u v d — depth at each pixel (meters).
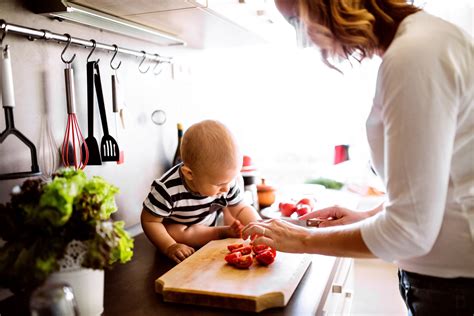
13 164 0.94
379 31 0.72
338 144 2.07
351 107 1.99
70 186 0.68
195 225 1.26
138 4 1.04
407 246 0.64
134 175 1.39
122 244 0.75
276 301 0.80
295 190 1.89
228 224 1.36
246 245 1.08
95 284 0.76
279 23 1.55
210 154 1.09
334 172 2.06
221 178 1.12
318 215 1.11
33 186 0.71
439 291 0.74
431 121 0.59
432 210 0.61
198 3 1.04
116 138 1.30
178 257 1.08
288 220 1.35
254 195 1.64
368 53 0.75
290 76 2.04
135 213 1.40
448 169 0.62
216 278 0.89
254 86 2.08
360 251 0.70
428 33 0.63
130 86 1.36
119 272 1.04
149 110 1.47
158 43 1.51
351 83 1.95
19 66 0.95
